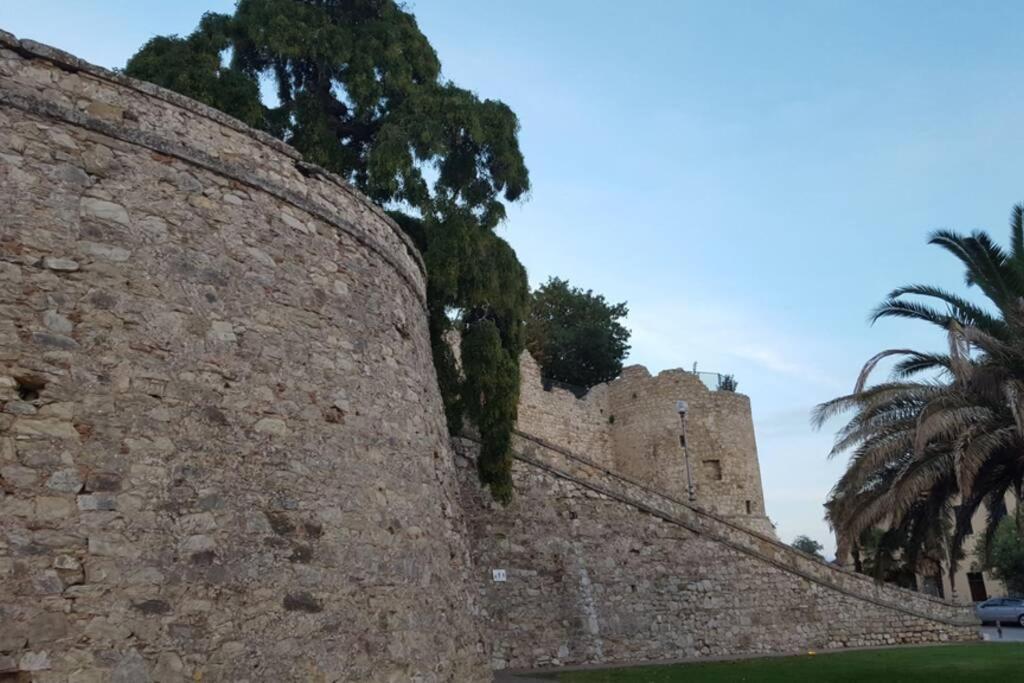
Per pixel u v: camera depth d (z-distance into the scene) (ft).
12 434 23.98
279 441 30.40
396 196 59.36
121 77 30.17
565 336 152.97
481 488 58.90
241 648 26.45
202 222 30.91
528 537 60.13
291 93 69.87
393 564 33.58
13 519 23.15
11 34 27.81
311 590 29.19
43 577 23.11
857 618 73.51
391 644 31.91
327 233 36.27
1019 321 53.93
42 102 27.84
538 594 59.16
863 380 56.08
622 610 62.54
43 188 27.02
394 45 66.69
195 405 28.27
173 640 24.95
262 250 32.71
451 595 39.88
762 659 62.75
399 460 36.37
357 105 65.72
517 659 56.90
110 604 24.07
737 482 121.60
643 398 125.29
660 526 66.80
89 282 27.04
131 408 26.63
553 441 116.57
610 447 127.44
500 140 61.46
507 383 57.88
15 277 25.54
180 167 30.94
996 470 55.26
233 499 28.12
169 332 28.48
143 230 29.01
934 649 69.41
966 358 50.37
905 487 53.11
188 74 59.82
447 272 55.93
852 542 57.21
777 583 70.64
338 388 33.81
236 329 30.55
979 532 158.81
